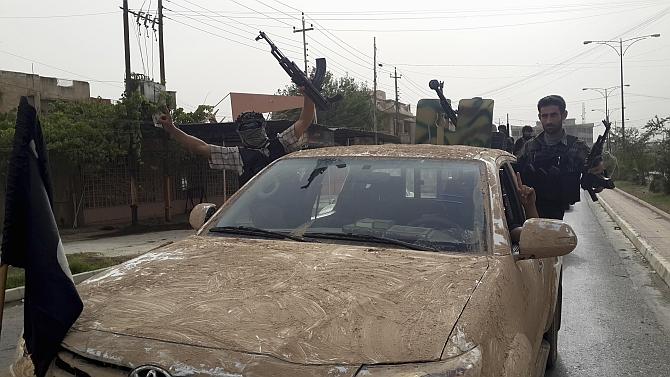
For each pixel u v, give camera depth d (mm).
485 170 3271
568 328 5977
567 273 8930
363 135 24172
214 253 2752
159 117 5438
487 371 1945
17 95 25219
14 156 2244
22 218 2238
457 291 2238
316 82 5668
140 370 1844
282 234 3037
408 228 2979
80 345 2000
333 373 1761
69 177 17812
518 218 3676
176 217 20438
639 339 5594
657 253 9773
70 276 2207
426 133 6246
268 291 2221
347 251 2713
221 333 1922
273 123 16109
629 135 39000
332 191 3338
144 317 2068
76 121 16969
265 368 1778
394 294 2189
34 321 2123
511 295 2496
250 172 5465
